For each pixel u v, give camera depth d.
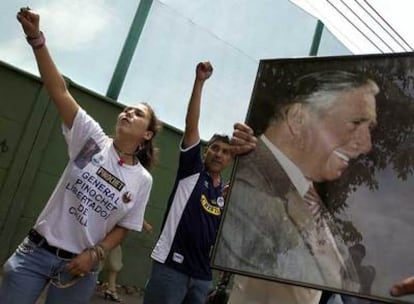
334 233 1.29
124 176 1.94
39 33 1.82
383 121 1.32
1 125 3.89
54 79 1.87
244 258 1.40
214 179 2.57
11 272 1.77
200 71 2.27
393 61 1.35
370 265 1.20
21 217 4.01
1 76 3.89
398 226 1.19
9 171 3.93
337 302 1.66
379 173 1.28
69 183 1.85
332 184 1.34
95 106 4.41
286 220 1.38
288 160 1.44
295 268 1.31
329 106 1.43
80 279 1.85
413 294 1.11
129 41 4.62
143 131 2.04
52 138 4.18
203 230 2.39
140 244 4.82
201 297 2.40
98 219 1.87
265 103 1.55
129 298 4.50
